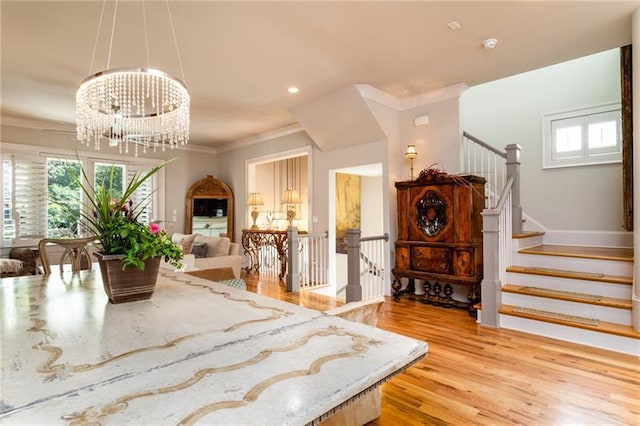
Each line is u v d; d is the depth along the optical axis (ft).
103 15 8.82
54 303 5.31
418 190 13.78
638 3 8.45
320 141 17.78
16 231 17.67
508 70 12.55
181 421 2.26
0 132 17.47
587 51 11.08
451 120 14.43
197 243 17.99
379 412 6.03
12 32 9.64
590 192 14.55
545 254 11.91
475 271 12.26
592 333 9.11
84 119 10.55
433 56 11.37
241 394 2.60
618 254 11.49
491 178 15.88
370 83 13.75
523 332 10.25
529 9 8.76
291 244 16.22
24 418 2.30
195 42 10.29
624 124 10.72
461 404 6.43
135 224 5.47
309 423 2.36
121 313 4.76
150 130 13.80
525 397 6.65
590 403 6.42
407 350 3.46
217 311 4.87
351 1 8.36
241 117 18.12
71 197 19.53
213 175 25.73
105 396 2.58
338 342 3.68
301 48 10.74
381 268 15.70
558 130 15.39
